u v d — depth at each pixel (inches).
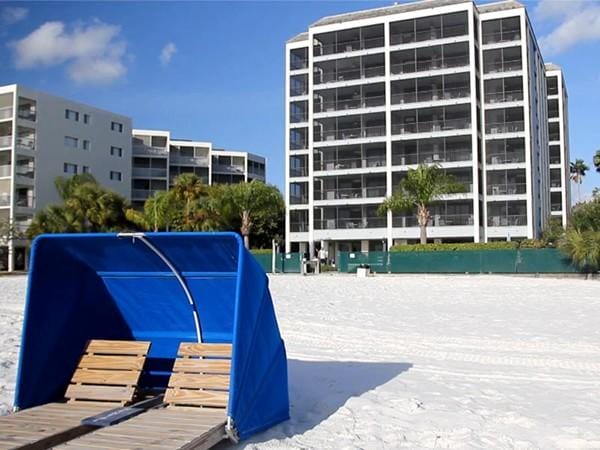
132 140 3134.8
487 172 2361.0
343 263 1926.7
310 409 272.5
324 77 2571.4
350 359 399.9
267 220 2822.3
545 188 2864.2
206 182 3395.7
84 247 245.8
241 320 217.3
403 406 277.3
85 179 2413.9
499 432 237.5
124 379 250.2
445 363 387.5
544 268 1665.8
